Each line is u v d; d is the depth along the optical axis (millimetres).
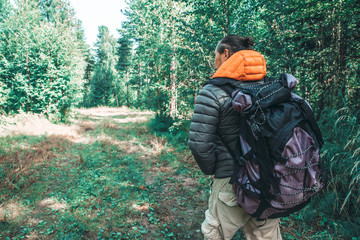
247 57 1298
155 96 8922
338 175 2855
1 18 12086
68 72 10523
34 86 9953
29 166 4770
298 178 1104
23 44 9781
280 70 4621
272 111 1167
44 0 19312
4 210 3316
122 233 2828
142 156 5895
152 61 8750
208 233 1502
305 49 5293
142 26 9508
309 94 4730
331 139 3318
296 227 2752
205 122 1301
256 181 1154
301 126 1169
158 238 2748
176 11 7445
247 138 1206
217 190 1421
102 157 5785
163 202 3615
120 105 35156
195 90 6086
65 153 6031
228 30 4945
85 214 3215
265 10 4770
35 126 8508
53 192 3916
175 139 7047
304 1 4184
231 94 1277
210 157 1330
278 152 1095
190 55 5516
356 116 3389
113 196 3770
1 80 10000
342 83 4070
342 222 2689
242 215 1405
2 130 7758
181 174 4703
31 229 2889
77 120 11867
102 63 42625
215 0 4945
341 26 4438
